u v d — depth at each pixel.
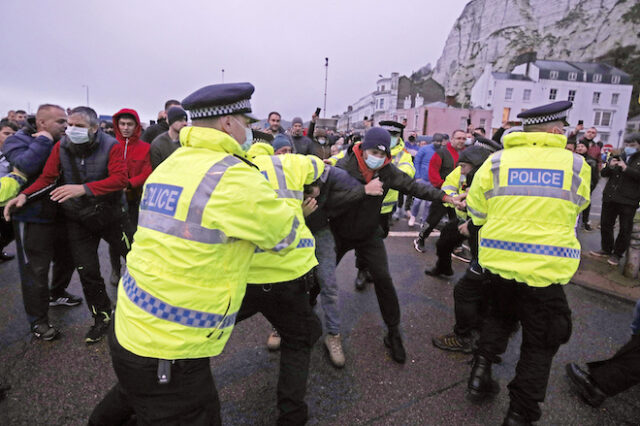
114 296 3.65
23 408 2.16
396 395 2.36
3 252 4.78
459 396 2.37
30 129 3.22
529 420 2.00
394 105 57.06
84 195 2.64
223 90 1.33
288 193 1.94
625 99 48.88
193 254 1.20
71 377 2.44
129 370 1.26
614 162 4.76
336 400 2.30
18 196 2.62
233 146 1.34
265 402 2.26
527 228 1.95
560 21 84.31
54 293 3.37
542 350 2.02
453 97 40.66
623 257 5.21
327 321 2.67
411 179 2.84
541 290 1.97
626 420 2.21
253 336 2.99
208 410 1.36
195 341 1.25
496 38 94.00
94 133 2.67
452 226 3.94
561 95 48.62
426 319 3.34
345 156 2.78
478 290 2.72
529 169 1.98
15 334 2.92
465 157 3.46
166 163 1.39
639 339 2.23
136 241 1.33
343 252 2.85
